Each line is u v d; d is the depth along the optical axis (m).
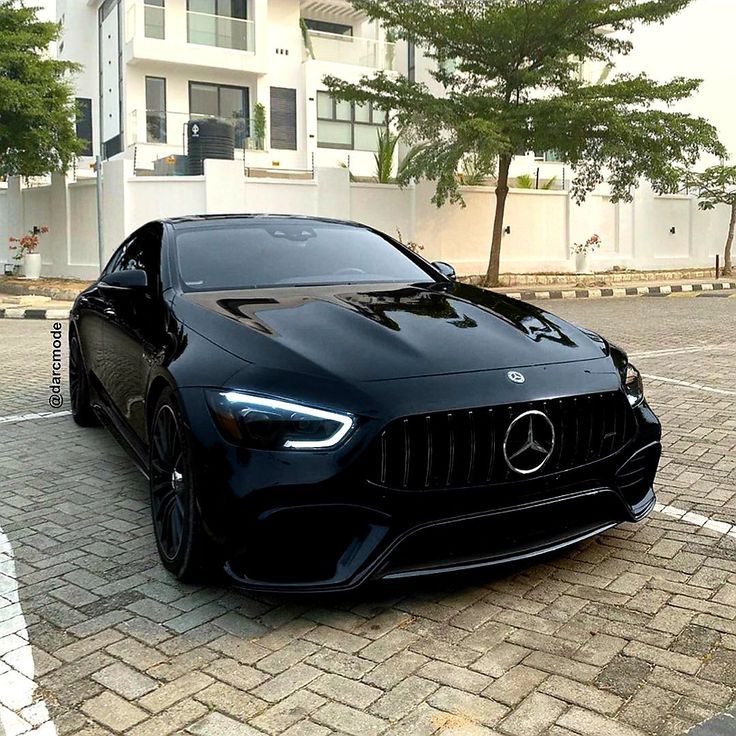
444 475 2.96
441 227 19.03
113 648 2.93
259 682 2.70
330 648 2.90
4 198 20.30
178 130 24.67
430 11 17.45
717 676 2.69
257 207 17.00
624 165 17.28
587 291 17.80
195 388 3.17
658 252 22.53
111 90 27.33
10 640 3.00
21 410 6.84
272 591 2.94
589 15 16.58
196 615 3.17
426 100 17.36
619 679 2.68
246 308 3.72
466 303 3.95
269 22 26.80
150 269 4.53
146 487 4.80
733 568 3.54
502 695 2.60
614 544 3.81
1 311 14.32
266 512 2.90
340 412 2.90
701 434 5.77
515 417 3.02
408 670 2.75
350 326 3.46
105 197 17.23
